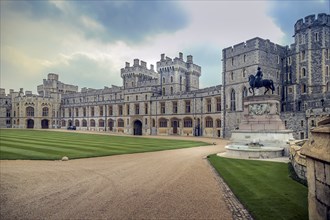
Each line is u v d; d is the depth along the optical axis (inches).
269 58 1878.7
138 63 2994.6
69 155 748.0
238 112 1886.1
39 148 899.4
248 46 1836.9
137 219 277.0
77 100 3622.0
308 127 1457.9
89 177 474.3
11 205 320.8
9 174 496.4
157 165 610.2
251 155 758.5
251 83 1045.8
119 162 650.8
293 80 1940.2
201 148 1085.1
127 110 2815.0
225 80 2011.6
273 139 914.7
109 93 3218.5
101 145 1085.8
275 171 522.3
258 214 279.4
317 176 167.5
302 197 335.3
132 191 382.3
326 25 1804.9
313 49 1822.1
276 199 328.5
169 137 1995.6
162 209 306.8
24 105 3555.6
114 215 287.9
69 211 300.0
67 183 429.4
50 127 3693.4
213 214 290.5
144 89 2642.7
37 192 375.9
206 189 394.9
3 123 3843.5
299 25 1909.4
